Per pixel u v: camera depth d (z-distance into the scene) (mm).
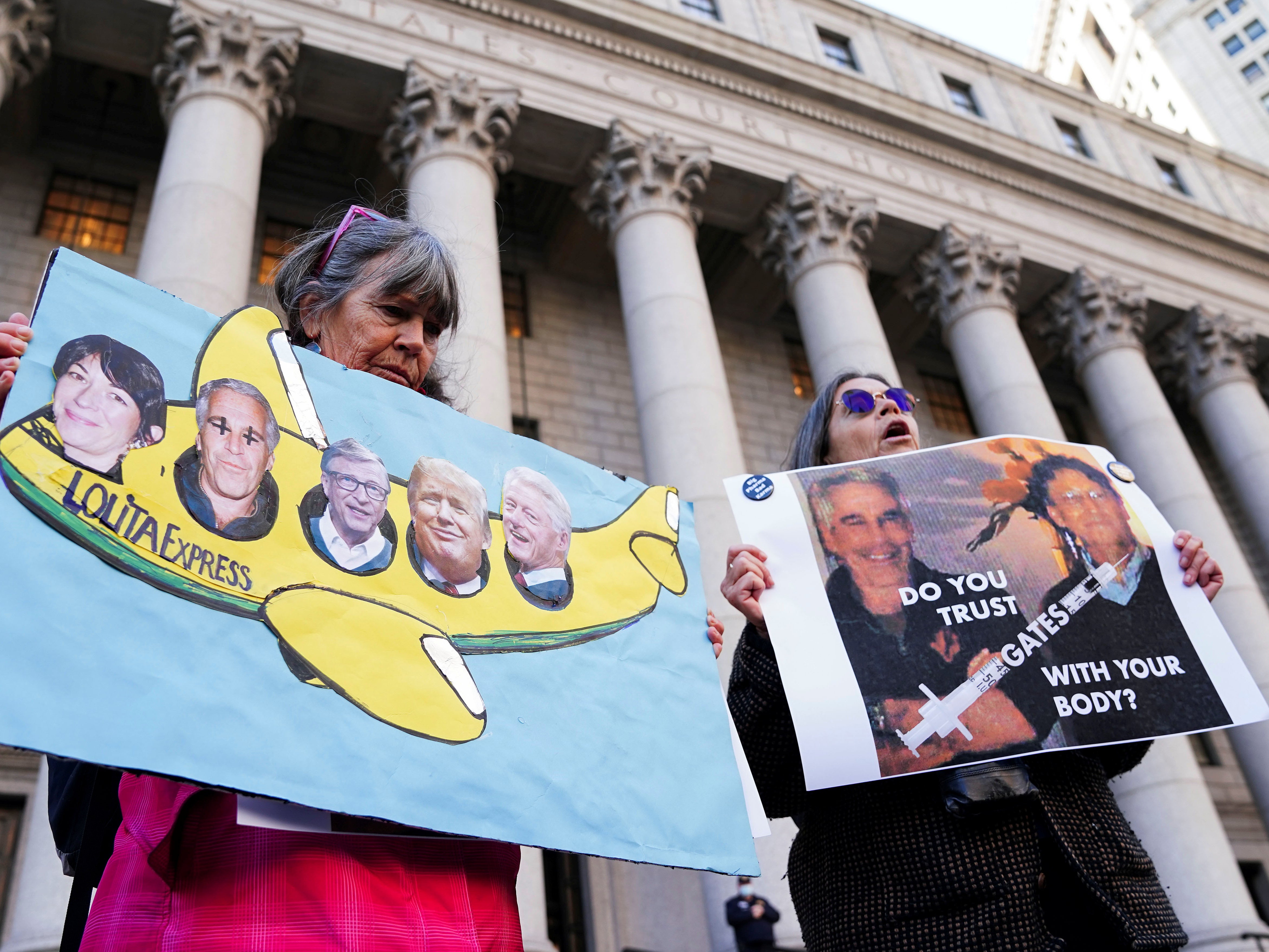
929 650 2715
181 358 1943
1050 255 20281
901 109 19828
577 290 19641
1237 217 25938
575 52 16875
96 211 15773
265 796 1626
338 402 2205
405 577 2100
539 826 1987
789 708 2615
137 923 1688
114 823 2008
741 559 2854
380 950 1693
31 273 14664
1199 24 60531
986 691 2641
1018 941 2334
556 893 12734
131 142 16609
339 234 2670
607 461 17516
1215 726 2664
